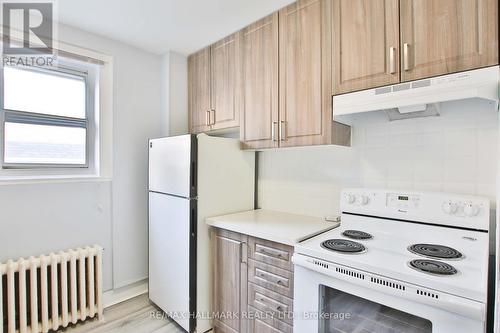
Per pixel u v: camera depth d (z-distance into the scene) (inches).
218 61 90.2
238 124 83.1
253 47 78.4
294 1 68.1
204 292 76.1
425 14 48.8
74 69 86.4
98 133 89.0
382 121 66.0
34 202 76.4
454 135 56.6
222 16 75.2
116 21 78.4
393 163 64.7
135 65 95.5
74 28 81.7
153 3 69.2
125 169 93.4
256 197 92.4
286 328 58.4
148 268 94.1
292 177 83.4
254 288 65.1
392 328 41.6
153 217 87.6
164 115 100.9
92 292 80.3
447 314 35.4
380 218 60.9
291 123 68.9
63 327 77.0
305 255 50.7
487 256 44.3
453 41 45.8
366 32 56.0
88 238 86.0
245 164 87.3
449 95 44.3
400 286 38.8
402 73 51.1
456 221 51.2
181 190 75.4
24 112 78.0
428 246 50.5
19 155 77.5
